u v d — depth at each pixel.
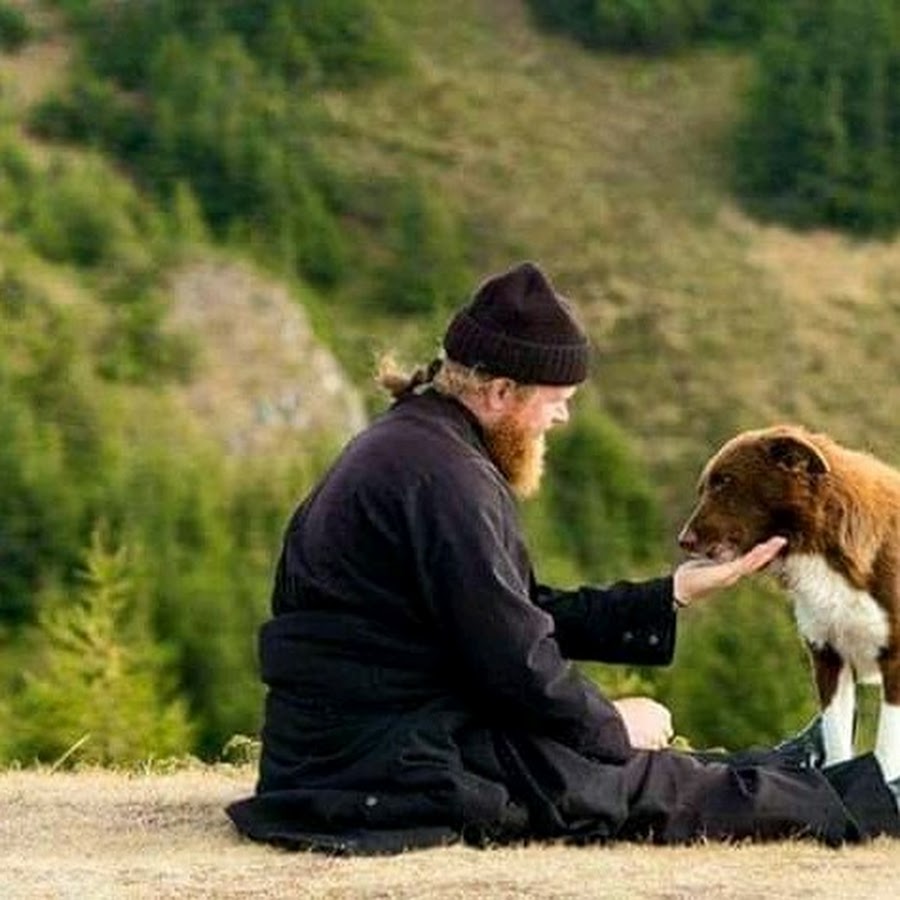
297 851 9.05
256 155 106.25
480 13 124.38
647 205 109.12
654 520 83.19
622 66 121.31
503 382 9.19
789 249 105.69
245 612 51.97
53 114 109.69
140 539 59.88
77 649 35.00
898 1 117.50
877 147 110.12
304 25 117.25
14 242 87.88
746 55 121.38
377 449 9.12
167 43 113.12
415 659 9.05
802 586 9.90
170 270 88.75
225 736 47.78
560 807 9.05
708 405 93.00
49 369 78.31
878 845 9.36
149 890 8.49
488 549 8.91
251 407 83.81
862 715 11.95
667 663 9.48
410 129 114.00
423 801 8.95
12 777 11.95
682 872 8.64
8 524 60.62
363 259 104.50
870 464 10.12
